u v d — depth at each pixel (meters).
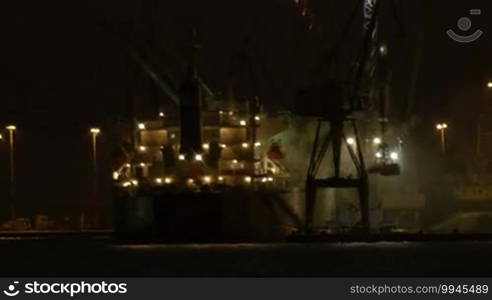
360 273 74.56
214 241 96.94
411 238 99.75
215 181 97.50
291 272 76.00
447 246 95.50
